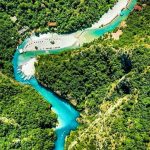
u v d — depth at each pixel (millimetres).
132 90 193125
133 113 183250
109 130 181125
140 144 170250
